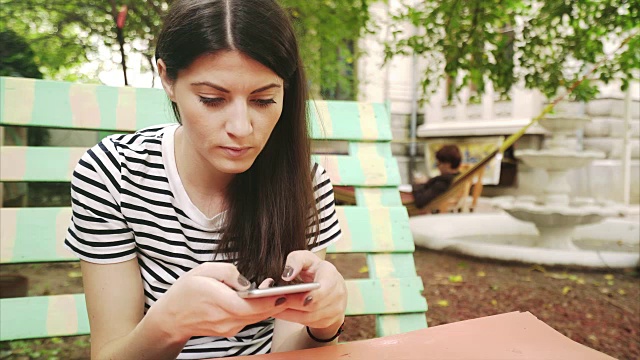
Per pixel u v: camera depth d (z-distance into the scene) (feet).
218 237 3.58
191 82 2.73
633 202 27.78
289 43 2.82
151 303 3.57
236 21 2.63
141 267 3.59
